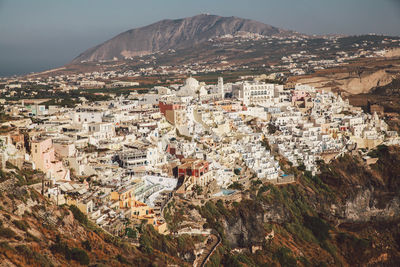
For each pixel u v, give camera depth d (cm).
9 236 16888
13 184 19212
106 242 19462
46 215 18925
